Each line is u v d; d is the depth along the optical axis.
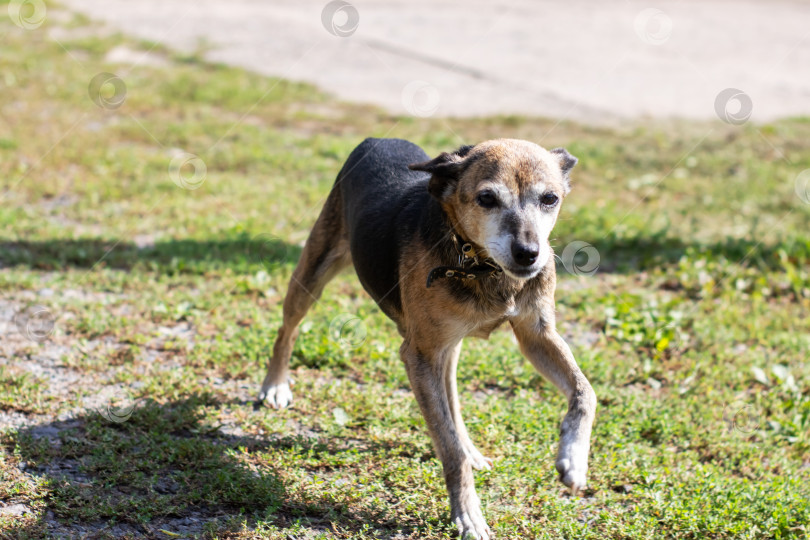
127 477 4.91
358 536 4.55
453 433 4.67
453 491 4.58
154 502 4.67
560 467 4.25
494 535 4.61
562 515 4.78
